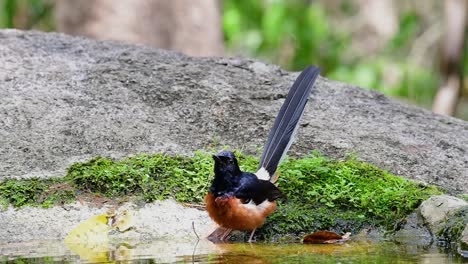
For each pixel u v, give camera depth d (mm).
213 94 12133
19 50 12984
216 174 8820
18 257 8203
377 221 9469
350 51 28016
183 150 10766
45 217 9211
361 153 11008
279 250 8578
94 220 9164
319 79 13719
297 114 10109
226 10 24047
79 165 9938
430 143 11633
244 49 24625
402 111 12961
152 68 12789
